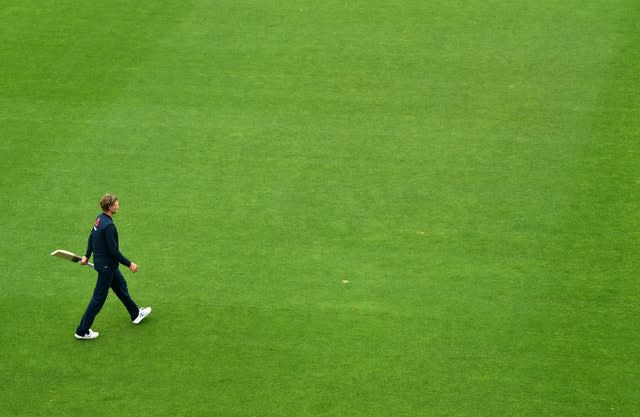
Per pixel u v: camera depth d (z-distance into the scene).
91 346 51.34
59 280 56.12
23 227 60.06
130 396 48.09
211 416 46.75
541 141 66.19
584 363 49.16
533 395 47.41
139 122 69.44
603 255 56.31
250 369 49.53
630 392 47.34
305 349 50.66
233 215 60.75
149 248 58.25
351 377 48.78
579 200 60.72
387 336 51.28
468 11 81.12
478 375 48.69
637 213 59.38
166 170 64.88
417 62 75.12
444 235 58.44
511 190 61.94
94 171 64.81
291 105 70.94
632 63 73.44
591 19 79.00
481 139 66.81
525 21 79.31
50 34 79.50
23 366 50.12
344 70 74.56
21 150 66.88
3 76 74.56
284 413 46.75
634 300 53.06
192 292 54.88
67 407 47.56
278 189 62.91
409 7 82.06
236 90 72.62
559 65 73.81
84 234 59.47
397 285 54.81
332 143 66.94
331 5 82.75
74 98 72.06
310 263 56.72
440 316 52.47
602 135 66.44
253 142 67.25
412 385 48.19
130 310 52.16
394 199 61.62
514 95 71.00
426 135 67.44
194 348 51.00
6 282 55.94
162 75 74.38
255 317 52.88
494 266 55.91
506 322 51.91
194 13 81.88
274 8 82.38
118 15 81.88
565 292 53.81
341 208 61.03
